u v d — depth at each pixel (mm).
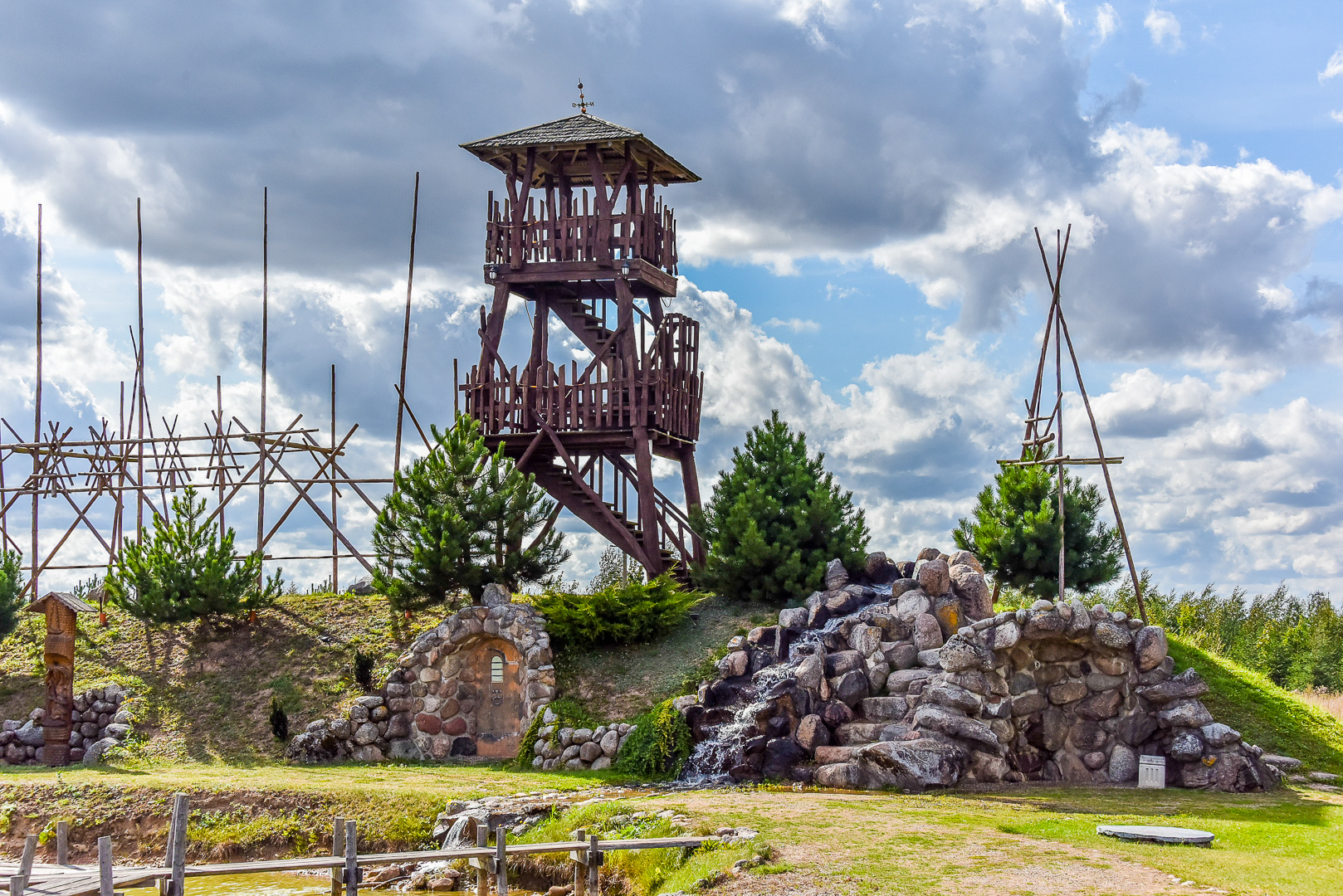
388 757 34219
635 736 31344
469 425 40219
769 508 38375
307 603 41281
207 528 40219
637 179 43688
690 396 44562
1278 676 51562
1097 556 40500
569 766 31734
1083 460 36375
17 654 39781
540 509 38719
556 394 41938
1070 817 24172
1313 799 28234
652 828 23125
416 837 25812
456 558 37188
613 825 23906
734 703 31234
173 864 18266
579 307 45062
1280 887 17719
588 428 41625
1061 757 31984
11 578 42250
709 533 39312
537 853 21516
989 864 19484
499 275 42750
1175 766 30844
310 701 35469
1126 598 48688
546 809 25688
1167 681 31922
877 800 26109
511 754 34438
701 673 33781
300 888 24453
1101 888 17859
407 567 37594
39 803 27969
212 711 35594
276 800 27391
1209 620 55156
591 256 42094
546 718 33094
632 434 41281
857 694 30812
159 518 40250
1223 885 17828
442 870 24688
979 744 29703
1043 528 40000
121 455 45219
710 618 37406
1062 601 32531
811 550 38156
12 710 36219
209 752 33531
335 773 31047
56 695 33938
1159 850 20578
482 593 37656
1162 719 31594
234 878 25484
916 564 34969
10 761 34281
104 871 17500
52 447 45281
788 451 39625
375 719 34469
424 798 26906
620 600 36188
